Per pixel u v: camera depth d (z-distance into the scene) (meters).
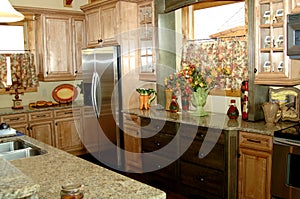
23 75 5.33
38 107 5.19
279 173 2.81
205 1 3.78
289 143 2.70
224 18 3.89
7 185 1.25
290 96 3.32
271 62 3.15
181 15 4.39
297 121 3.25
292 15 2.84
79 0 5.83
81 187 1.45
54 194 1.58
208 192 3.40
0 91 5.22
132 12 4.64
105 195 1.56
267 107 3.24
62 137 5.28
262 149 2.97
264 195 2.99
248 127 3.12
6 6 1.84
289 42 2.89
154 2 4.33
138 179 4.25
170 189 3.83
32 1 5.33
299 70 3.17
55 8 5.57
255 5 3.20
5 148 2.81
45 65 5.33
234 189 3.23
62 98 5.61
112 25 4.76
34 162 2.14
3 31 4.45
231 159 3.18
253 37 3.25
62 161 2.16
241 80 3.77
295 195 2.72
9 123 4.72
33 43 5.44
